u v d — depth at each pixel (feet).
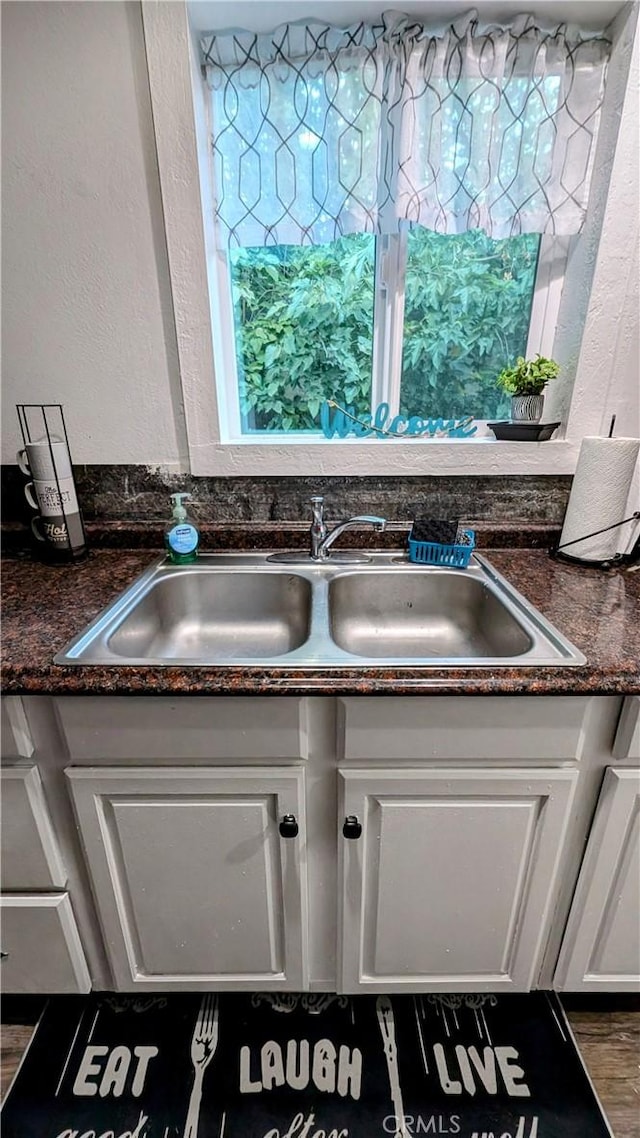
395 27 3.42
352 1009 3.64
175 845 2.96
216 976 3.39
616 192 3.61
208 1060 3.37
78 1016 3.63
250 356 4.42
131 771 2.78
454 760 2.77
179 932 3.22
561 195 3.79
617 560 3.99
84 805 2.86
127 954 3.30
